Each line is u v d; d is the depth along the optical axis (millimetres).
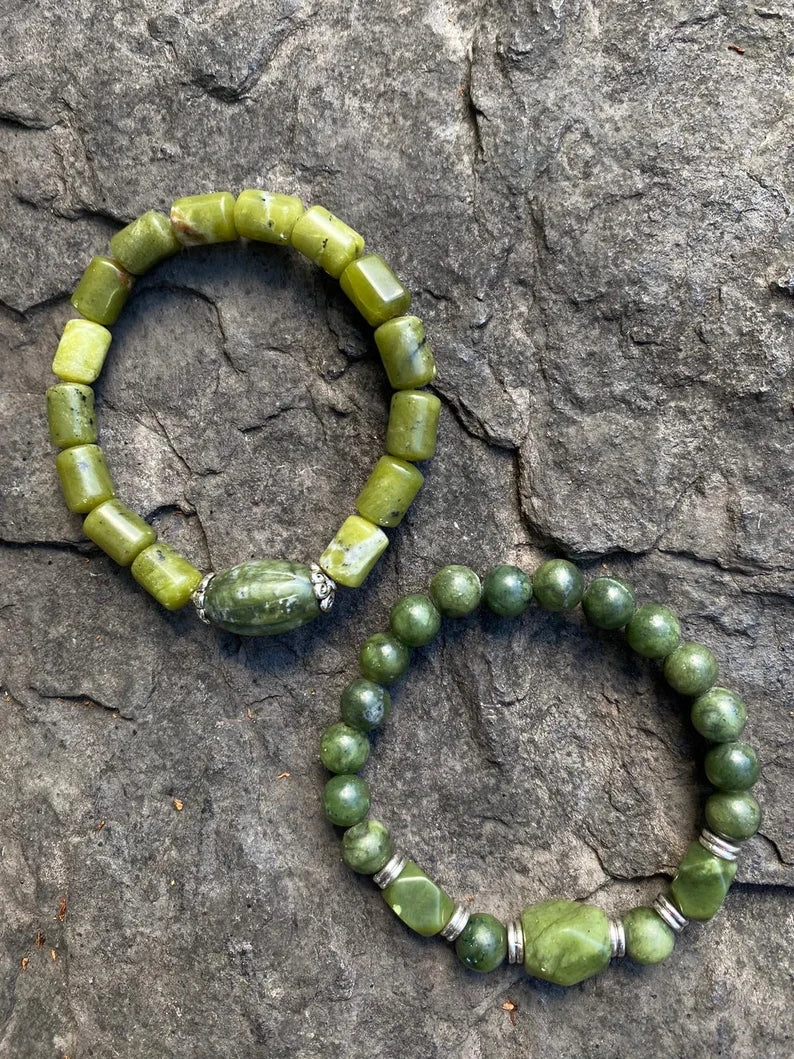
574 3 128
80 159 140
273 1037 131
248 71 135
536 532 136
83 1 139
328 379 140
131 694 142
